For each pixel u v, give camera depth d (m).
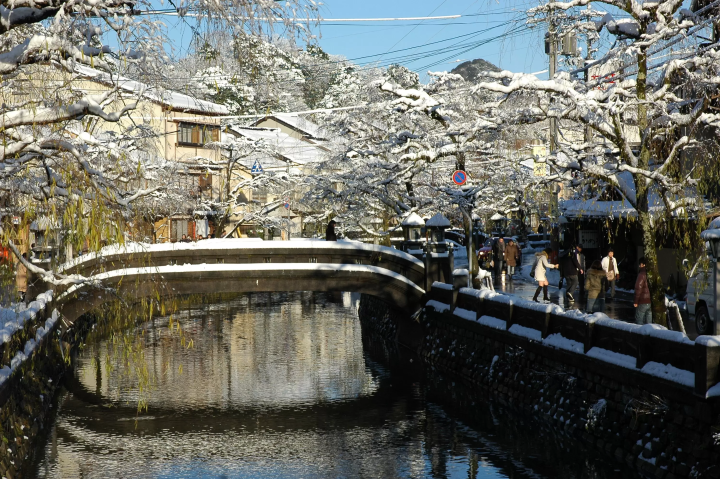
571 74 16.98
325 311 39.97
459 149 20.17
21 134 8.93
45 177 11.51
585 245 29.58
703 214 15.14
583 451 14.29
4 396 12.79
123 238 10.19
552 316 16.97
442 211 35.03
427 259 26.45
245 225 55.53
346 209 39.00
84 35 8.66
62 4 8.01
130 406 19.34
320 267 25.39
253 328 33.12
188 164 43.44
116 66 9.79
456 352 22.94
